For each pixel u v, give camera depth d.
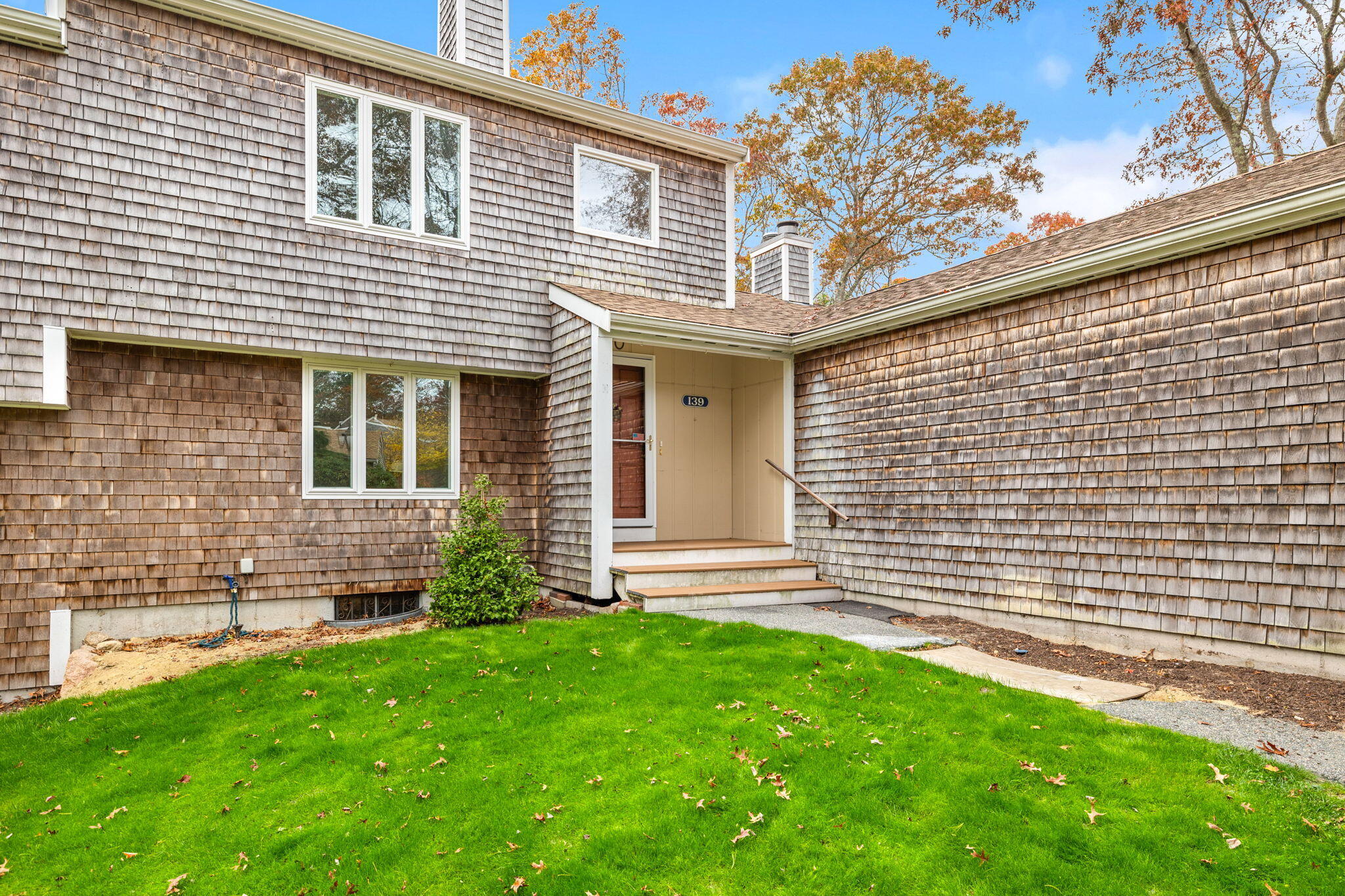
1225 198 6.51
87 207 6.93
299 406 8.17
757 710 4.95
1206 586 5.69
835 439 9.12
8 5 6.54
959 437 7.62
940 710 4.81
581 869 3.48
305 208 7.98
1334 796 3.59
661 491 10.31
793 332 9.53
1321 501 5.10
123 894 3.56
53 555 6.99
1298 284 5.27
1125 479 6.23
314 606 8.24
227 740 4.97
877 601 8.48
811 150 23.33
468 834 3.80
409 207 8.63
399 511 8.69
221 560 7.71
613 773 4.27
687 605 8.09
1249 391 5.50
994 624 7.21
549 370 9.42
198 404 7.68
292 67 7.96
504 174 9.23
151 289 7.18
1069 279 6.60
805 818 3.76
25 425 6.94
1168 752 4.09
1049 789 3.84
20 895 3.58
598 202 9.99
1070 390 6.65
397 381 8.78
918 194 23.50
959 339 7.67
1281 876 3.09
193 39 7.46
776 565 9.12
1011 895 3.16
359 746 4.73
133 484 7.35
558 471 9.18
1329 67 15.94
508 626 7.25
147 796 4.38
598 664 5.94
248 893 3.49
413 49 8.42
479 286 9.00
